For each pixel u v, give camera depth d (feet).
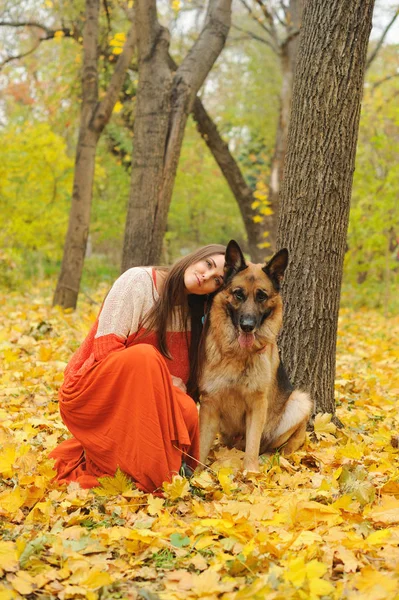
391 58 68.18
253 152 84.64
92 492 12.17
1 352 23.85
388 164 48.85
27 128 52.65
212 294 14.65
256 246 50.52
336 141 16.48
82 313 35.91
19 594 8.30
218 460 14.78
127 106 52.16
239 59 84.74
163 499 11.84
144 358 12.37
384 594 8.02
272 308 14.26
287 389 15.94
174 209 70.13
